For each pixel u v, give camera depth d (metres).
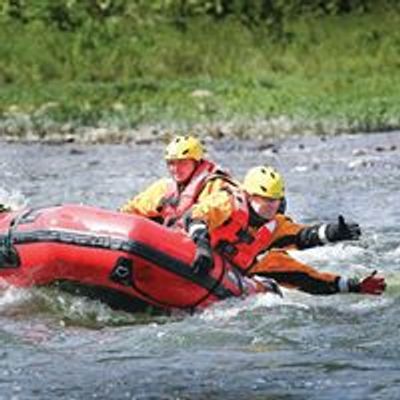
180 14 94.38
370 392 25.11
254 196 32.47
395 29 93.81
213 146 67.69
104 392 25.38
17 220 32.44
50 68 85.19
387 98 79.12
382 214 46.91
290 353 28.06
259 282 33.22
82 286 31.56
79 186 54.75
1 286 32.38
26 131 71.25
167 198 33.47
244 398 24.94
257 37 91.06
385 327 30.38
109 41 89.44
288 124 72.69
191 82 82.88
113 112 75.56
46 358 27.91
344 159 61.78
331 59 88.44
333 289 34.00
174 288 31.47
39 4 92.25
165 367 27.08
